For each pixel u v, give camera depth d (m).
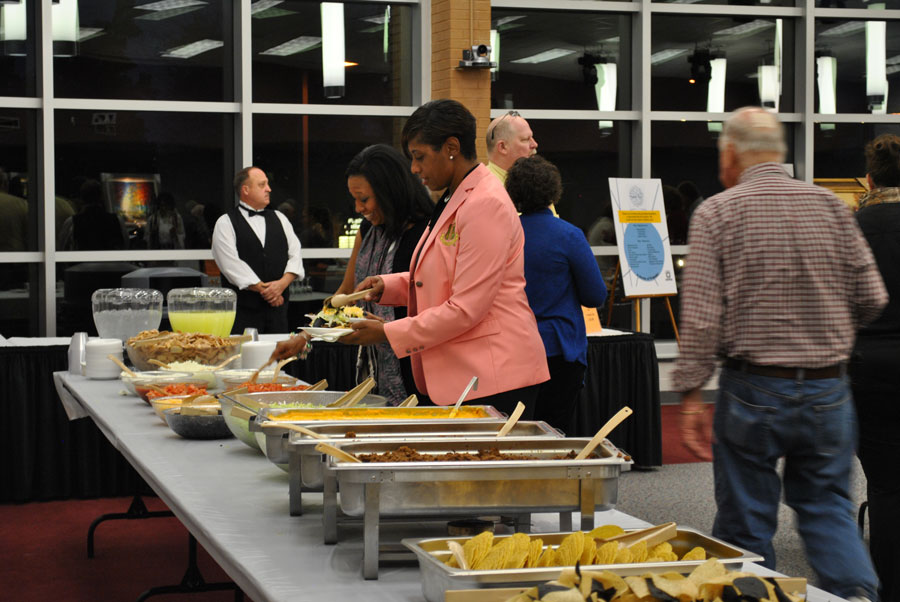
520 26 7.99
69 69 6.85
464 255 2.36
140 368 3.72
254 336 4.11
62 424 4.95
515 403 2.45
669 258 6.99
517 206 3.57
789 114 8.45
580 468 1.63
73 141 6.86
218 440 2.71
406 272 3.03
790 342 2.32
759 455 2.37
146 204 7.05
